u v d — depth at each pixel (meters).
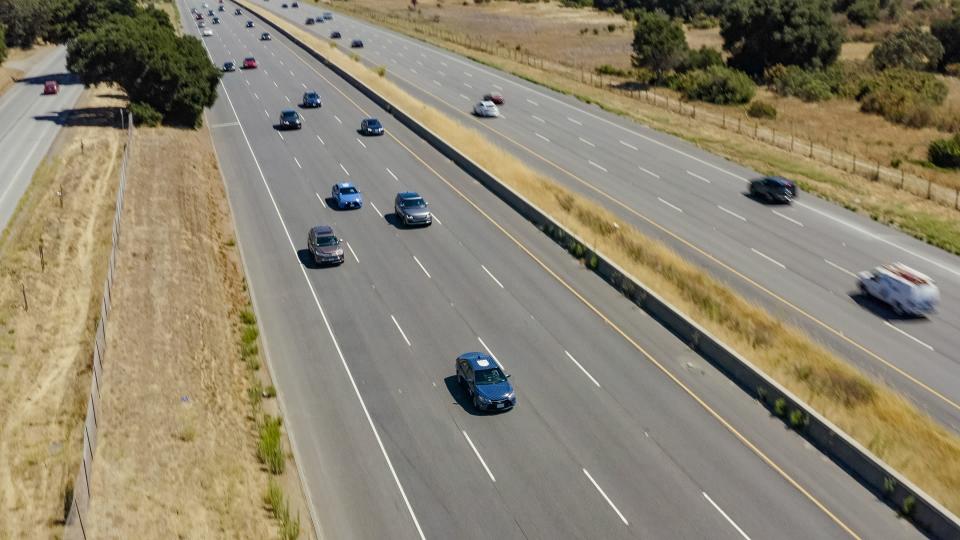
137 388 33.50
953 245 52.06
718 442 31.39
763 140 76.88
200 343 37.66
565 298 43.69
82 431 30.61
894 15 153.00
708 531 26.58
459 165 67.31
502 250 50.03
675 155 71.25
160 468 28.75
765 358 37.12
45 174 59.81
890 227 55.47
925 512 26.92
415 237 51.91
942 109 86.38
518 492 28.34
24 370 34.56
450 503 27.81
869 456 29.20
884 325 42.00
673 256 48.62
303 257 48.62
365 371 36.16
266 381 35.25
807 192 61.91
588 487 28.62
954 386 36.38
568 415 32.97
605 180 63.94
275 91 95.75
